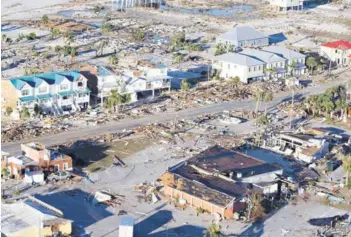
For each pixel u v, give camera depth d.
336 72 140.75
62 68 127.19
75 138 93.94
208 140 96.25
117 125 100.44
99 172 82.69
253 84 127.06
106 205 73.56
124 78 113.44
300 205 76.19
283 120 107.19
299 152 91.62
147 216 71.44
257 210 73.00
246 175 79.06
